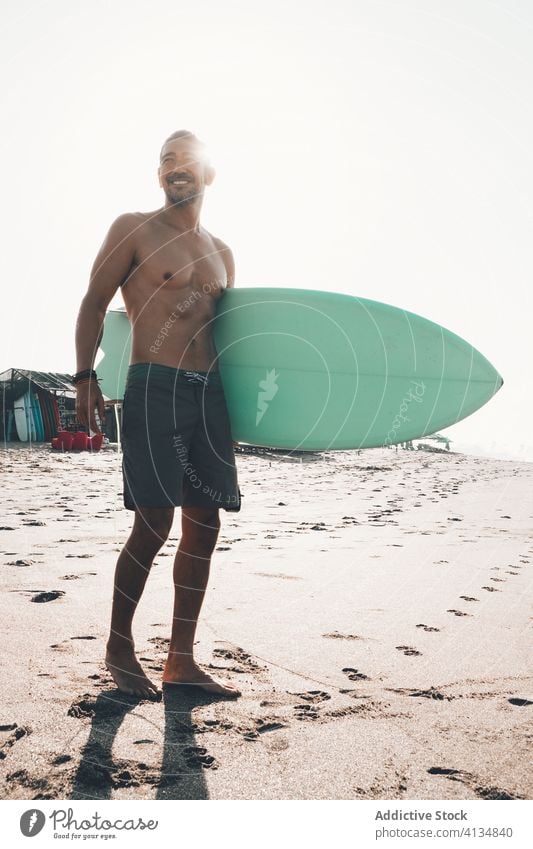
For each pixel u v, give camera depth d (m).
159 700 2.09
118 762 1.69
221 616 3.05
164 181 2.44
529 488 10.48
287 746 1.82
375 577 3.97
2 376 19.53
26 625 2.73
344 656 2.59
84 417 2.29
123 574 2.19
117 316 3.13
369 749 1.82
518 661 2.57
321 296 2.89
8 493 7.79
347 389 2.94
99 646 2.52
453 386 3.15
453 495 9.34
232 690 2.18
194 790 1.60
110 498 7.63
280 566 4.19
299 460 15.73
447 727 1.97
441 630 2.96
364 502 8.26
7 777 1.60
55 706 1.97
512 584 3.92
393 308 3.06
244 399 2.74
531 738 1.91
